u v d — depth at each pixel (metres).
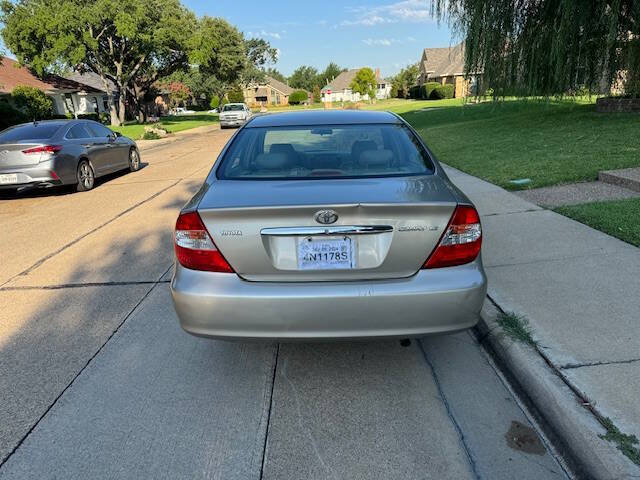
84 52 31.30
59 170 9.39
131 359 3.34
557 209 5.88
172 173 12.37
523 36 13.35
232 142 3.50
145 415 2.74
